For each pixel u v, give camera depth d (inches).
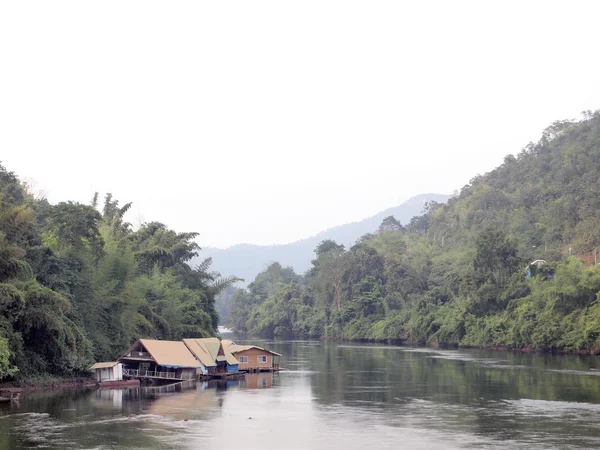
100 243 3284.9
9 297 2326.5
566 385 2815.0
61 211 3218.5
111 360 3125.0
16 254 2423.7
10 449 1627.7
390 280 7760.8
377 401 2436.0
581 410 2191.2
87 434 1806.1
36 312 2463.1
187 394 2620.6
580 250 6437.0
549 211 7618.1
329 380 3144.7
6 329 2386.8
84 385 2755.9
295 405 2345.0
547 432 1840.6
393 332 7047.2
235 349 3619.6
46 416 2052.2
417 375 3326.8
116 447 1664.6
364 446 1690.5
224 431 1875.0
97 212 3302.2
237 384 2989.7
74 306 2918.3
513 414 2126.0
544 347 4933.6
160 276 4259.4
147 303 3769.7
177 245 4827.8
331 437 1797.5
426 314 6628.9
